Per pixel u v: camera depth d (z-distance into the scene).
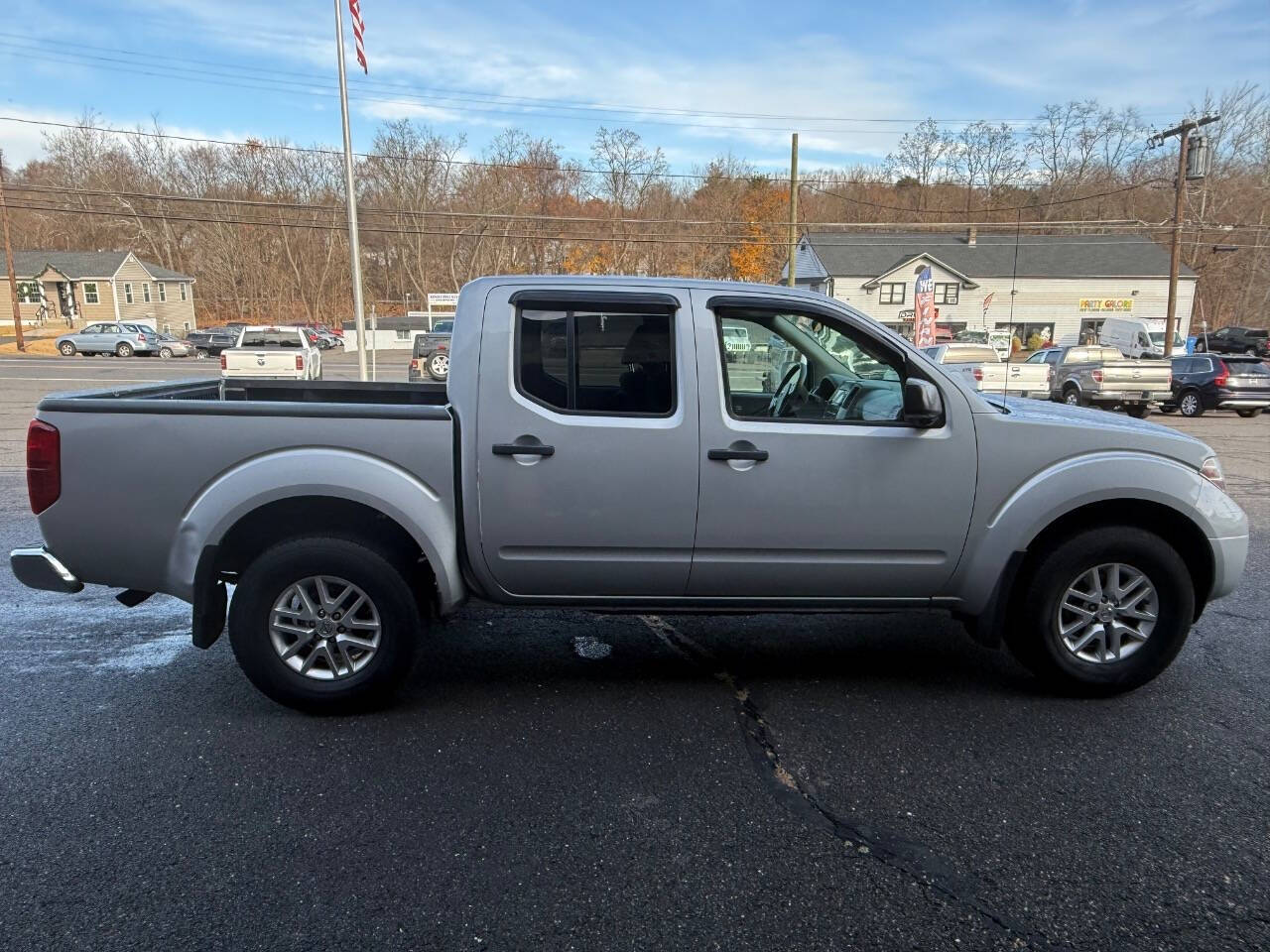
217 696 3.87
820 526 3.61
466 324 3.54
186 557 3.49
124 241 68.56
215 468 3.46
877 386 3.91
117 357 40.28
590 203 56.00
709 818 2.89
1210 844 2.75
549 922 2.36
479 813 2.91
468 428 3.50
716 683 4.08
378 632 3.61
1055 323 44.19
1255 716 3.71
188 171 68.12
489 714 3.71
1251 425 18.92
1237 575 3.85
